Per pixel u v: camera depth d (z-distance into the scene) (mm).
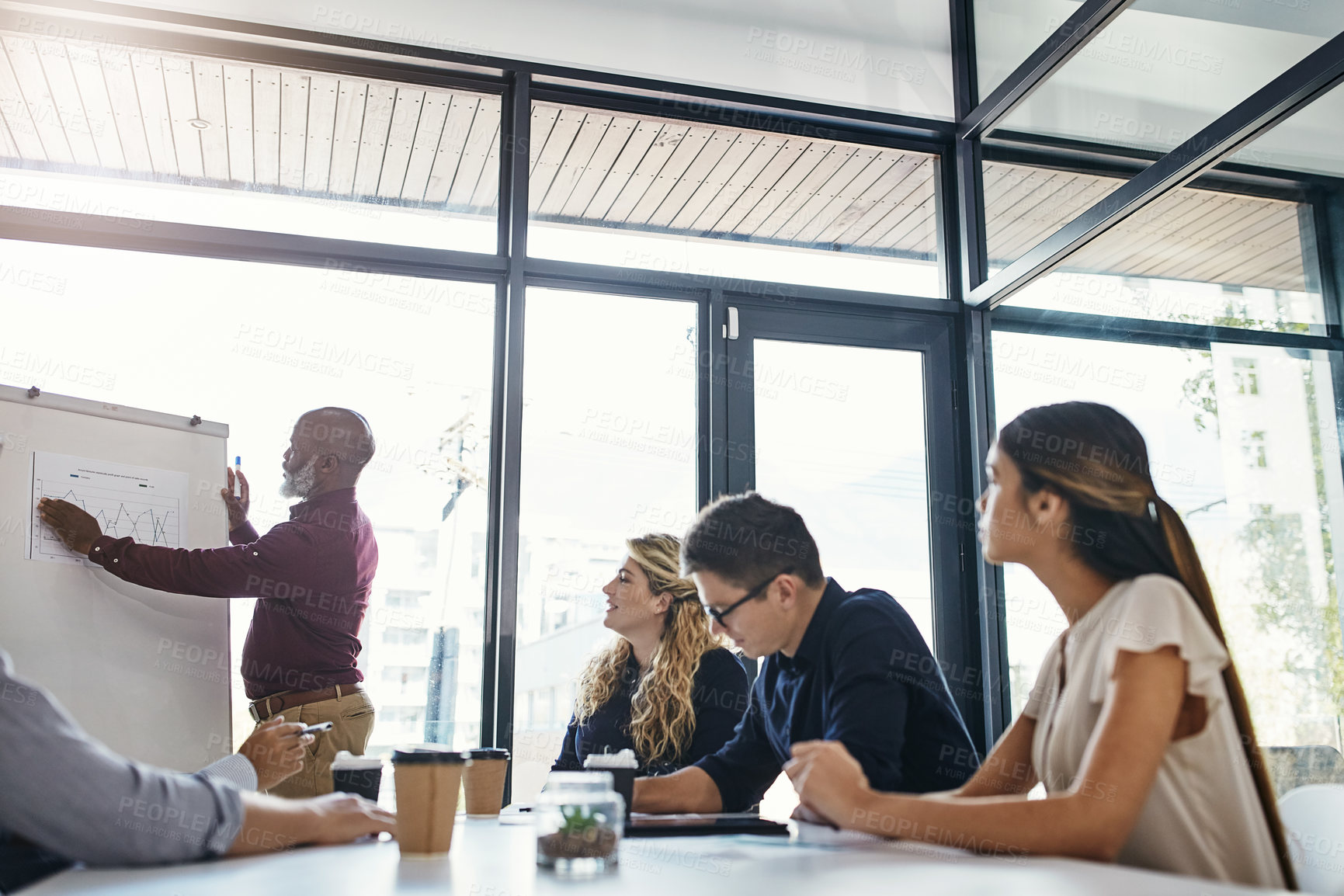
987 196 3475
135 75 3053
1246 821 1000
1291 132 2271
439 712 2881
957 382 3502
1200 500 2449
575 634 3004
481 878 878
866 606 1555
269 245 2994
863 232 3531
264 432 2889
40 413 2375
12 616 2160
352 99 3184
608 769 1341
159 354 2867
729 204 3426
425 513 2977
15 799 909
